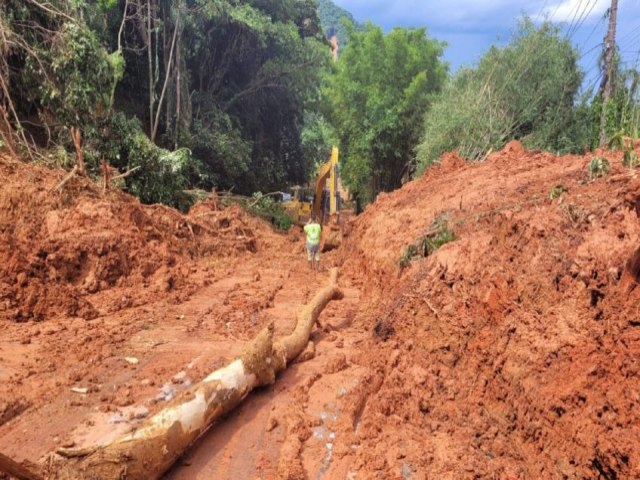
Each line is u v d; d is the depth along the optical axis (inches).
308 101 1457.9
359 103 1293.1
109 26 951.0
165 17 1003.3
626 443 146.0
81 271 420.8
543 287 215.8
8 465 149.2
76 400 237.8
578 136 791.1
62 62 674.8
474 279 259.1
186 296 422.3
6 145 571.8
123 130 766.5
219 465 194.1
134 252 448.8
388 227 457.4
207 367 273.7
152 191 784.9
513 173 430.9
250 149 1217.4
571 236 225.3
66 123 691.4
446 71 1333.7
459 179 478.3
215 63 1257.4
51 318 347.6
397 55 1245.7
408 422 214.8
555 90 827.4
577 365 175.6
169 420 188.9
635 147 352.5
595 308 187.6
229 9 1131.9
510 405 200.8
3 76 655.8
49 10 668.7
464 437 199.9
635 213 211.6
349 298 431.8
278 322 363.3
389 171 1358.3
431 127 933.2
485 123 831.1
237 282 489.7
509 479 172.1
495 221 292.8
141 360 286.5
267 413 231.1
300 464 191.3
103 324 344.2
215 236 647.1
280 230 1039.6
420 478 178.9
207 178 1112.2
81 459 163.6
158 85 1045.2
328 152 1680.6
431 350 253.6
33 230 418.9
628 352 162.7
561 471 163.8
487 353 223.3
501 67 881.5
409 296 296.8
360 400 232.4
